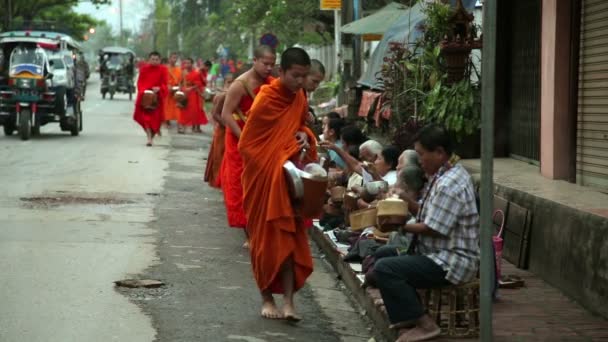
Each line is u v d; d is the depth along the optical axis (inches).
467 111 484.4
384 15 692.7
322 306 323.9
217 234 443.8
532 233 343.6
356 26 686.5
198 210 512.7
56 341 266.7
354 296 337.1
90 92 2400.3
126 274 351.3
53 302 307.6
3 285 327.6
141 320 291.3
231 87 378.0
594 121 367.6
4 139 944.3
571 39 383.9
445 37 508.1
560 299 305.7
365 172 351.6
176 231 446.3
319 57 1723.7
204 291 332.8
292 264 297.1
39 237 414.6
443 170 259.6
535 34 445.7
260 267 296.0
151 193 567.2
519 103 471.8
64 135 1012.5
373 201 332.8
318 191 286.7
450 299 262.5
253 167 293.4
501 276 327.3
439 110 488.4
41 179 615.8
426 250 262.2
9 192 551.5
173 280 346.9
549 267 326.6
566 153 390.6
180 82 1080.8
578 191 358.3
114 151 823.1
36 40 964.0
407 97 552.4
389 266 258.8
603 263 283.0
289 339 280.1
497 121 490.6
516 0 476.1
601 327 273.1
